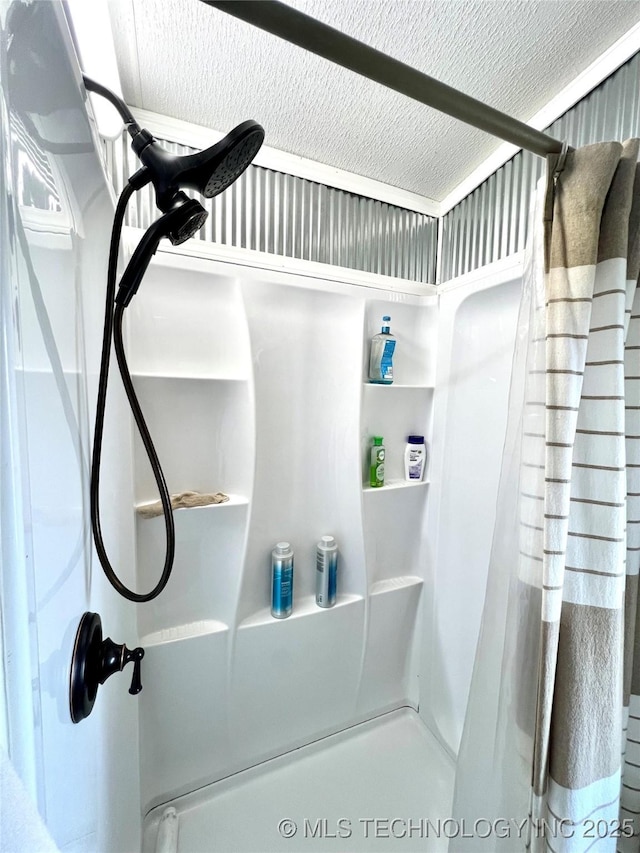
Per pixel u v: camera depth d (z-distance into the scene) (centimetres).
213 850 103
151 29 76
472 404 126
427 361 143
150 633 109
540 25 75
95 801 61
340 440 132
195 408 112
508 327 112
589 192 61
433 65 85
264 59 83
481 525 122
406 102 95
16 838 24
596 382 66
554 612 65
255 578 122
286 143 111
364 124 103
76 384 52
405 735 139
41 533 36
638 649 77
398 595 144
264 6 39
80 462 53
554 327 64
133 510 97
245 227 114
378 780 122
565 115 95
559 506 64
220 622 117
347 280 124
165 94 94
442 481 138
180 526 109
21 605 28
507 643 79
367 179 128
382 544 143
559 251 63
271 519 124
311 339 124
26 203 33
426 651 144
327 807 114
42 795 33
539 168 102
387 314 135
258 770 123
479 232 125
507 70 87
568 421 63
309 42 41
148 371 104
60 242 44
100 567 68
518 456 78
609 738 68
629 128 79
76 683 45
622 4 70
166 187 52
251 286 112
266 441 121
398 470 145
